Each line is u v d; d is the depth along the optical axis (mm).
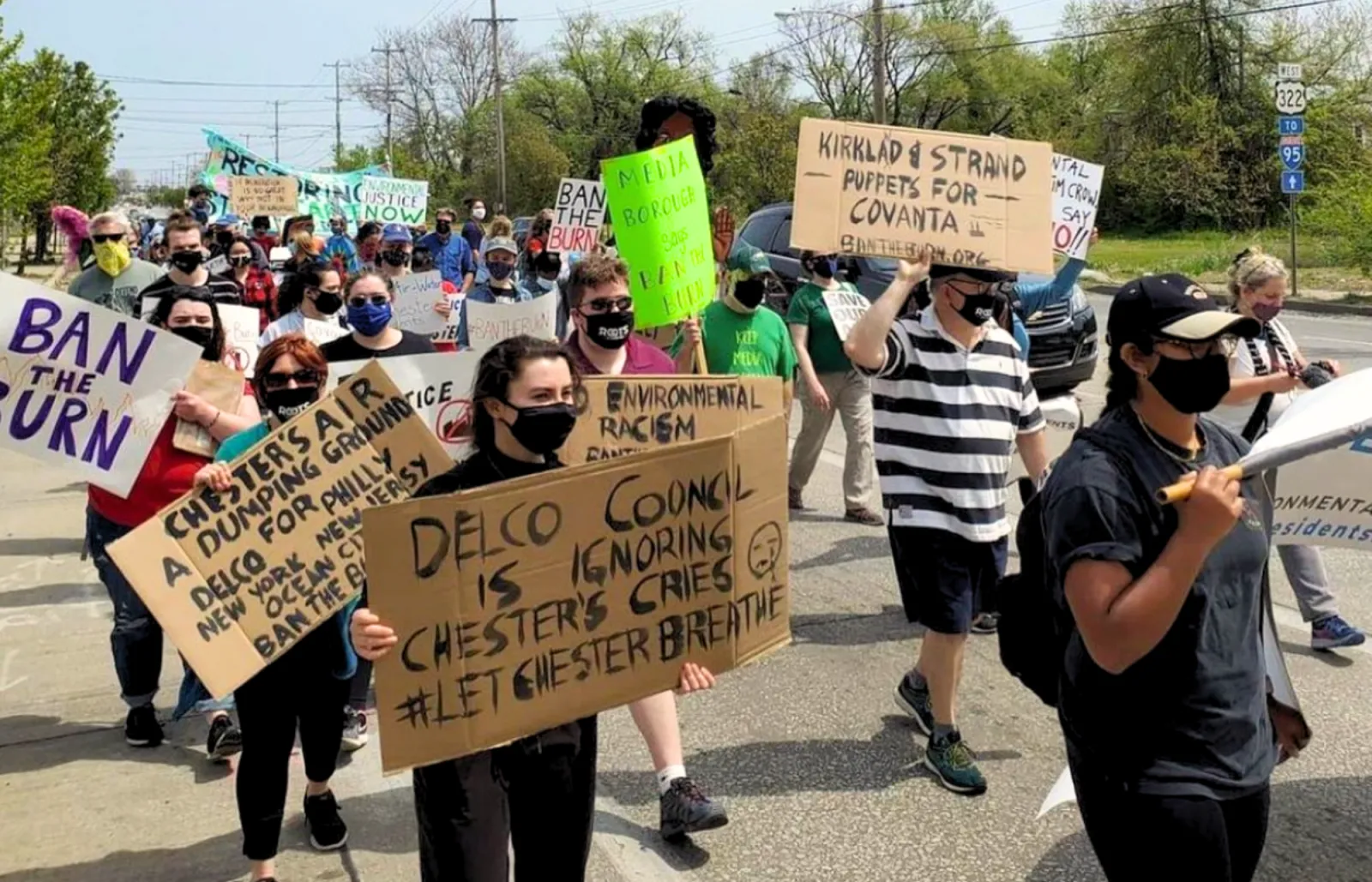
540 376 2684
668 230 5492
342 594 3271
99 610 6523
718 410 4035
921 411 4184
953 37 60375
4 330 4164
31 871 3885
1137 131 46812
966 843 3881
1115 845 2441
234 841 4059
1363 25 43219
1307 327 18234
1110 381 2475
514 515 2623
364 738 4793
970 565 4215
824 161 4480
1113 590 2246
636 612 2775
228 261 10570
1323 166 28406
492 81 79250
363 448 3322
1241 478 2125
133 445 4293
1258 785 2404
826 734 4746
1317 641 5340
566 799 2756
